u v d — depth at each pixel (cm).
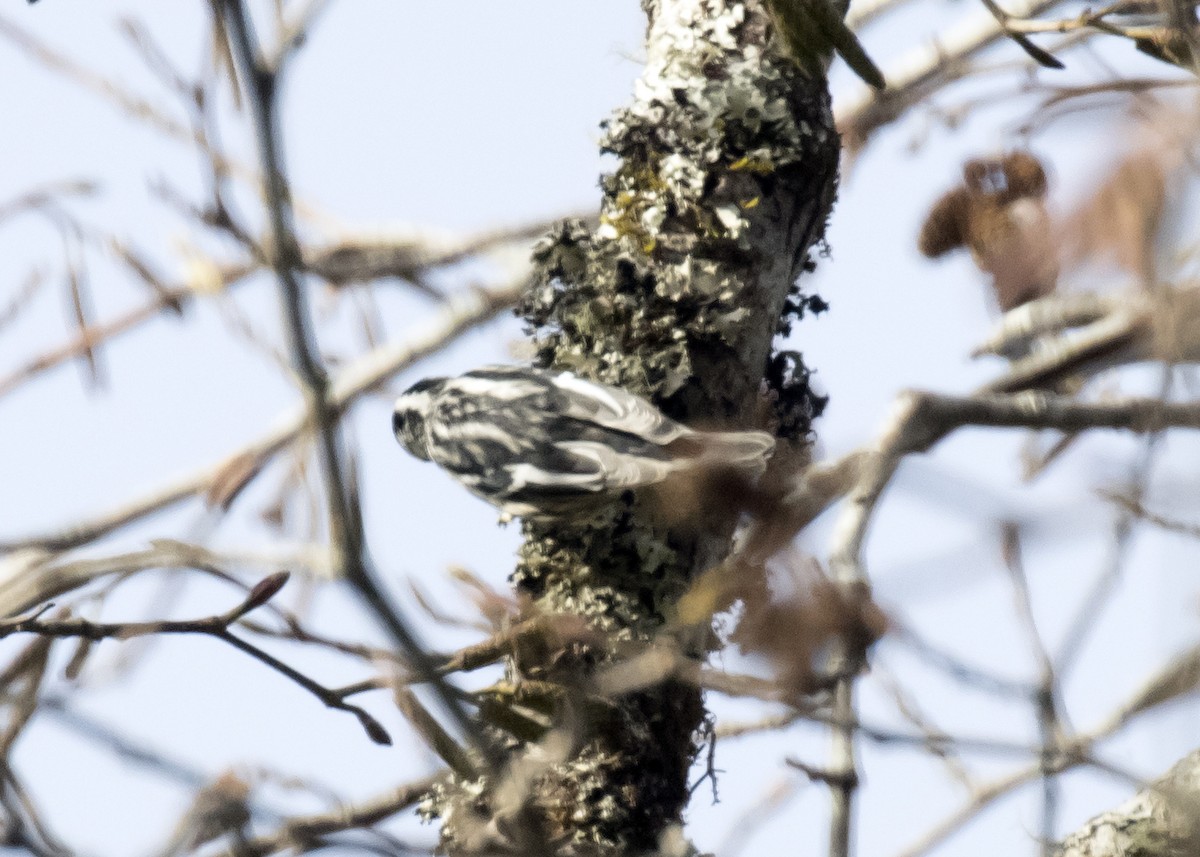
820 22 589
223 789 507
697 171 869
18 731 518
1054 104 475
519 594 737
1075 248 319
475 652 725
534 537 857
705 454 541
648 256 871
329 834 524
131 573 611
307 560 480
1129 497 417
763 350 873
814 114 884
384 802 578
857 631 411
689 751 810
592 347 879
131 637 551
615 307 870
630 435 820
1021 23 700
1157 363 418
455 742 564
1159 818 752
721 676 435
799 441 895
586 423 850
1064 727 478
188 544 555
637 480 793
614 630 802
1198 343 359
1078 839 784
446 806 725
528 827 567
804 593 416
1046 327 497
